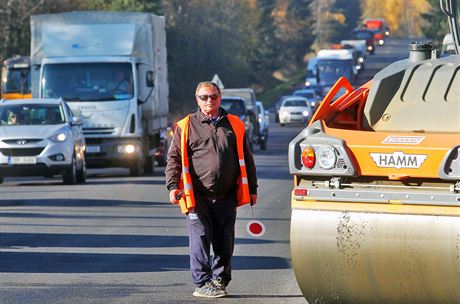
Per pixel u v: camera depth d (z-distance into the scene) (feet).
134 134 223.71
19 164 192.34
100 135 222.48
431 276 64.34
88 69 223.51
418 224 64.08
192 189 78.95
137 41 228.63
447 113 69.21
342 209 65.98
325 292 68.13
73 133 199.72
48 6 529.86
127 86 223.92
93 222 130.82
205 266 80.18
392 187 65.10
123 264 96.89
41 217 136.98
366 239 65.36
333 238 66.23
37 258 100.58
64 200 162.20
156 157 272.92
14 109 199.82
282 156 308.19
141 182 204.33
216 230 80.23
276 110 610.24
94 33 226.58
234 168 79.51
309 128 67.41
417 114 69.97
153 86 230.48
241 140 79.77
